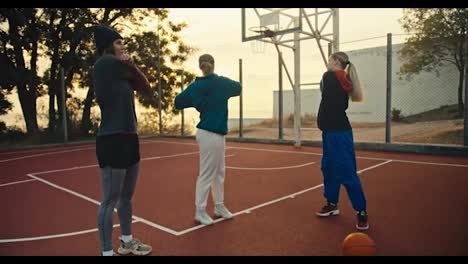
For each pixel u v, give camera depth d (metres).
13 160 10.52
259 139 12.84
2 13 14.47
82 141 14.95
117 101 3.13
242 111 13.55
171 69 18.95
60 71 14.45
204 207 4.44
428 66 14.66
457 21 13.21
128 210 3.55
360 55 16.78
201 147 4.33
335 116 4.14
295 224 4.32
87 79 16.78
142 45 17.70
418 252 3.42
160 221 4.57
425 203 5.01
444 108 14.71
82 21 16.44
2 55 14.94
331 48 10.59
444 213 4.56
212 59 4.32
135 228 4.32
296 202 5.27
